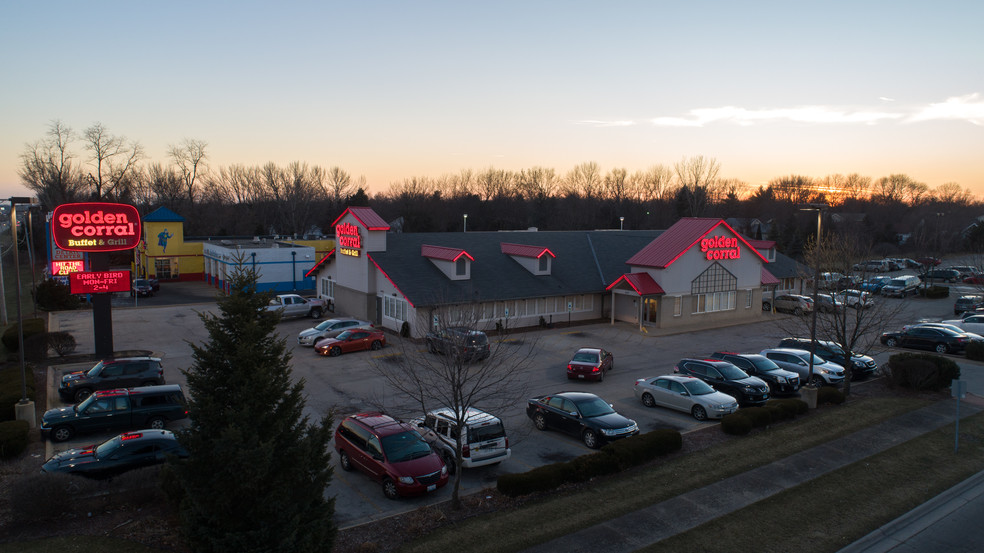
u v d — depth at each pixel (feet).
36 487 44.42
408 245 137.28
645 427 70.79
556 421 68.80
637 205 395.96
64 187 282.77
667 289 133.59
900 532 45.98
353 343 106.93
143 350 106.01
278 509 35.27
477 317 64.28
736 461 58.54
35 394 78.43
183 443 35.35
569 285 138.41
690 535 43.73
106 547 41.09
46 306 148.15
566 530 44.24
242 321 36.55
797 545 42.96
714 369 83.10
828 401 79.51
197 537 35.14
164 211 211.82
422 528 44.88
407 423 63.21
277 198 358.64
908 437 65.92
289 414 37.65
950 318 157.48
